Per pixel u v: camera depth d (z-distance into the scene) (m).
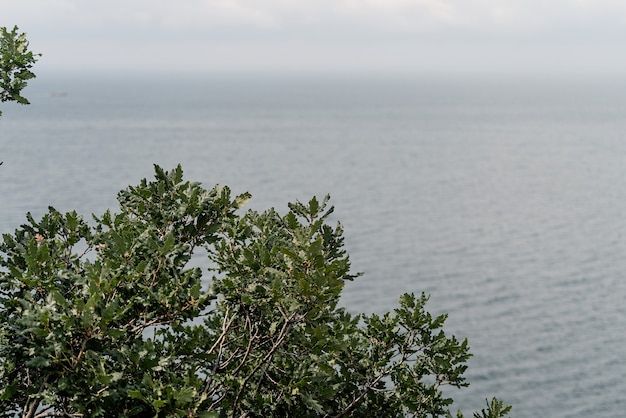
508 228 184.75
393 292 123.00
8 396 6.80
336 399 9.91
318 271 7.21
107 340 6.98
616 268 143.38
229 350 9.55
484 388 81.38
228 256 8.51
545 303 118.06
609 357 91.75
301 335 8.13
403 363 10.60
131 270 7.54
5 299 6.97
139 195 8.86
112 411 6.71
